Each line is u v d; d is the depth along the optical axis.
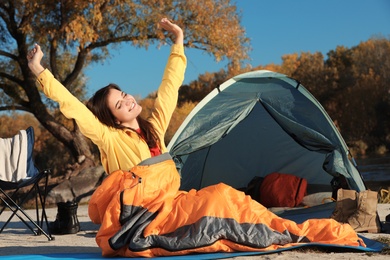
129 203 4.04
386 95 41.34
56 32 18.31
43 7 17.64
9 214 10.66
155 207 4.09
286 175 8.35
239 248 4.14
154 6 18.67
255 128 9.09
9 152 6.80
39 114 19.95
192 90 49.75
